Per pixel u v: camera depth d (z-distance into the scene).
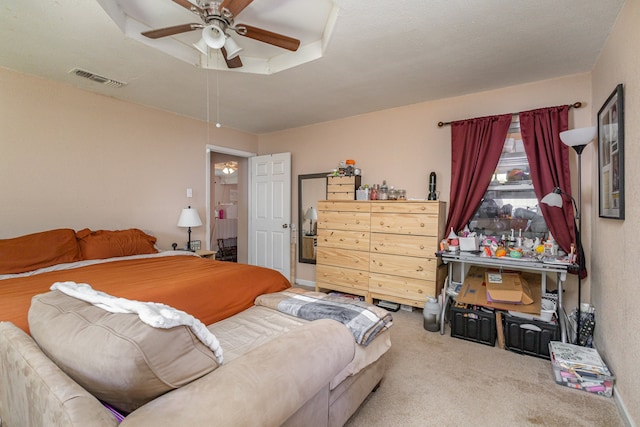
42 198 2.76
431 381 1.99
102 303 1.01
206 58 2.55
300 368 1.04
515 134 2.96
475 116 3.12
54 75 2.70
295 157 4.56
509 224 2.98
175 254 3.13
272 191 4.70
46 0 1.72
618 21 1.84
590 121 2.59
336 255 3.64
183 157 3.90
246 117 4.00
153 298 1.67
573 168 2.68
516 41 2.13
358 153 3.91
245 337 1.60
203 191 4.14
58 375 0.82
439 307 2.83
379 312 1.84
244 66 2.63
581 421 1.63
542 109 2.72
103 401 0.86
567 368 1.92
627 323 1.63
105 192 3.18
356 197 3.63
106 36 2.09
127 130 3.35
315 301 2.00
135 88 2.99
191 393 0.81
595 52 2.27
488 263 2.58
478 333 2.55
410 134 3.51
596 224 2.36
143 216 3.50
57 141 2.84
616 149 1.80
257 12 2.02
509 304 2.46
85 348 0.82
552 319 2.34
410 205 3.12
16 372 0.96
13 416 1.03
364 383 1.66
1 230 2.55
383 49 2.25
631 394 1.56
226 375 0.90
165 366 0.81
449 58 2.39
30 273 2.23
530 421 1.62
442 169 3.31
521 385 1.95
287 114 3.88
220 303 1.92
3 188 2.56
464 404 1.76
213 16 1.76
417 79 2.79
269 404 0.88
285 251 4.56
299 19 2.10
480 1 1.73
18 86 2.62
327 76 2.72
